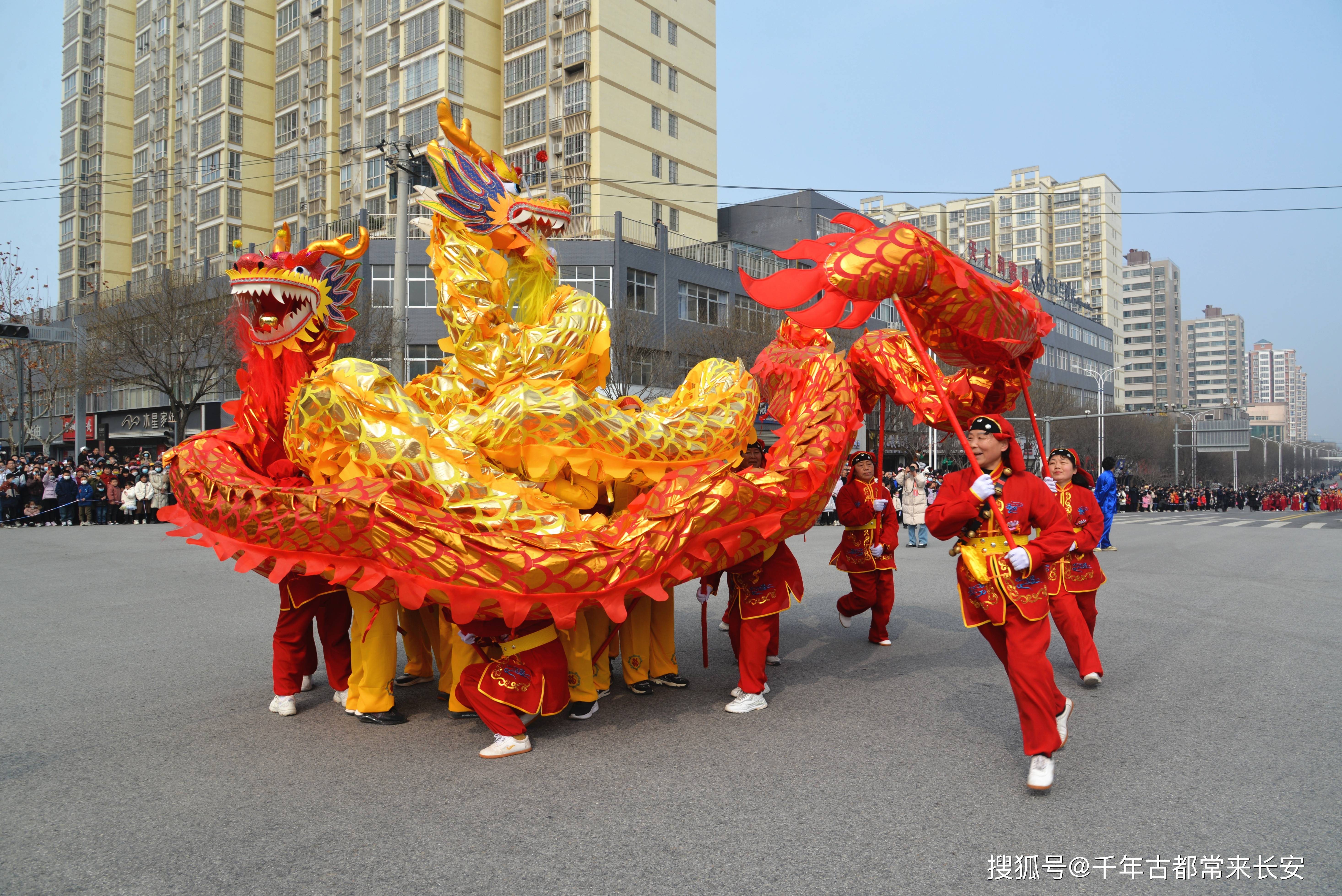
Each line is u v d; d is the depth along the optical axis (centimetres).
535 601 404
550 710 422
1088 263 8888
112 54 5156
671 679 546
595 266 3020
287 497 410
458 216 466
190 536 464
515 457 439
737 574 499
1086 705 492
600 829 327
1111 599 892
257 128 4622
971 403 536
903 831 324
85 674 569
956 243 8162
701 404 498
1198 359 14412
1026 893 277
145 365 2359
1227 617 778
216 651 636
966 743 427
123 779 382
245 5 4572
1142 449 5822
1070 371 6112
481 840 318
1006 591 375
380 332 1984
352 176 4000
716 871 292
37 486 1964
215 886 283
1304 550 1513
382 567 404
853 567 661
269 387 463
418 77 3712
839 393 521
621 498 491
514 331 462
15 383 3462
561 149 3619
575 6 3550
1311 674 564
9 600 875
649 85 3725
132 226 5191
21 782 379
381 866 297
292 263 450
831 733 445
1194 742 425
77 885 284
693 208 3969
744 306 3472
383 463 407
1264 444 9519
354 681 466
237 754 415
